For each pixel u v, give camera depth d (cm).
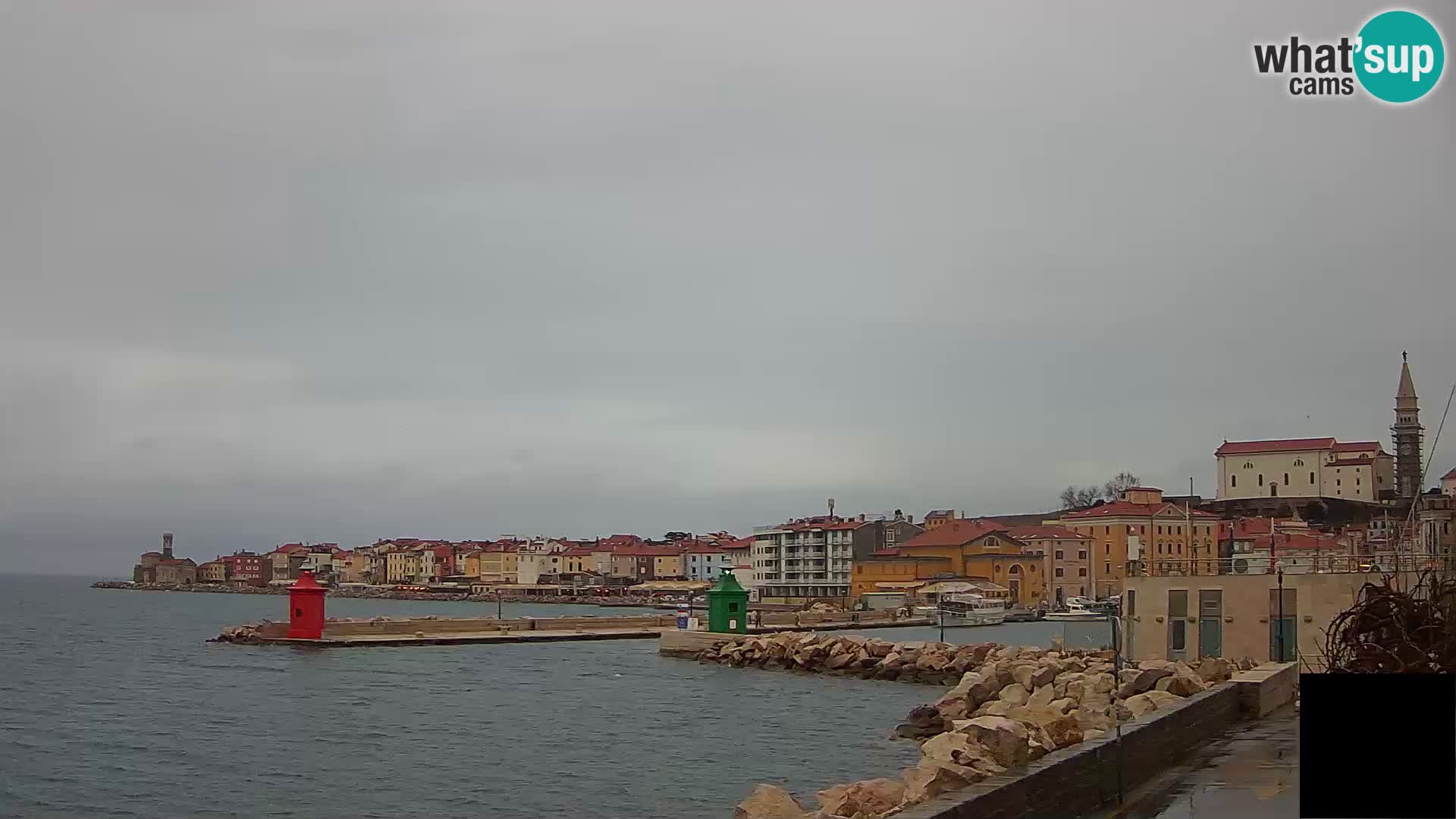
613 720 5391
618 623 12525
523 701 6109
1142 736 2262
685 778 3872
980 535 18025
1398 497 9906
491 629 11425
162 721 5319
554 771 4000
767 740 4741
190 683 7031
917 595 16762
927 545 18338
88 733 4966
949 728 4556
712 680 7475
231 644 10262
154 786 3775
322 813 3378
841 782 3794
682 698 6388
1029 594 17700
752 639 8881
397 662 8531
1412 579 3441
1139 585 5628
